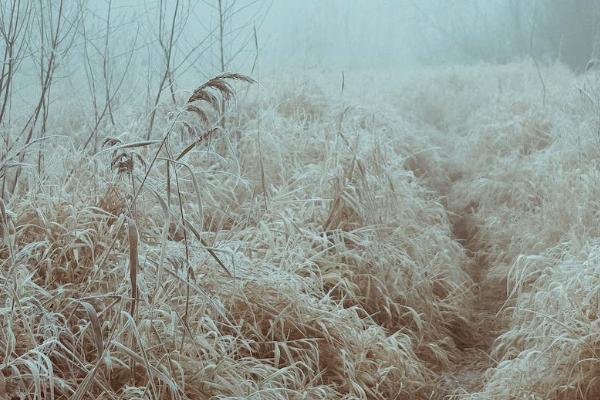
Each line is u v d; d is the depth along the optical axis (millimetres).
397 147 8195
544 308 4254
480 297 5793
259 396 3402
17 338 3303
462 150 9180
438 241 5852
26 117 6488
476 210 7691
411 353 4500
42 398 3250
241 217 5156
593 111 7605
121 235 3883
